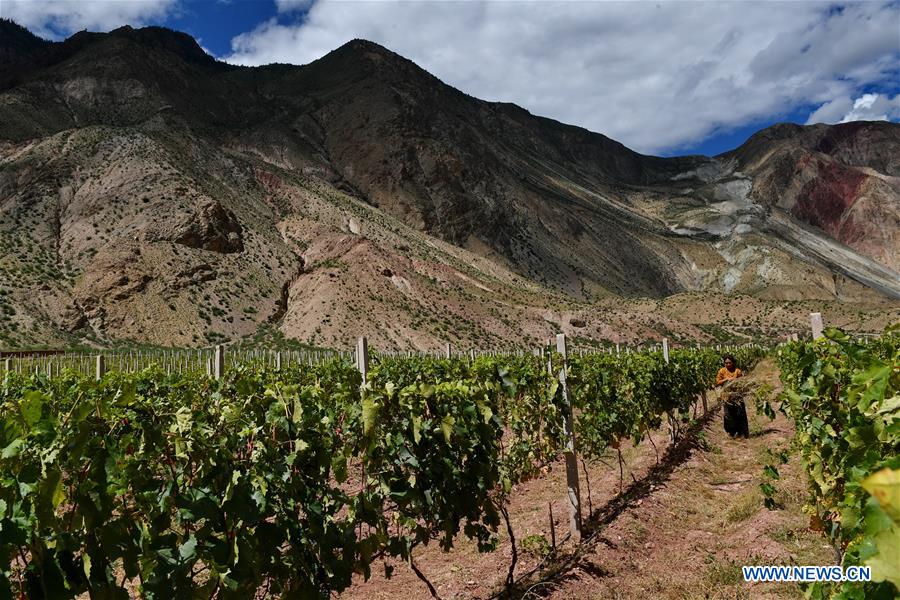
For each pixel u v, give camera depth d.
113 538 2.55
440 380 7.51
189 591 2.84
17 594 2.23
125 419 2.95
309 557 3.51
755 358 39.34
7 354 37.69
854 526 2.44
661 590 5.45
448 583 5.69
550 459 7.39
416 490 4.53
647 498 8.15
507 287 97.25
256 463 3.23
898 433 2.18
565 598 5.20
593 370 9.37
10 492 2.20
